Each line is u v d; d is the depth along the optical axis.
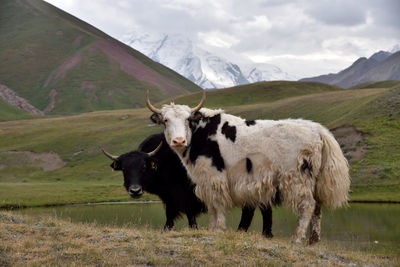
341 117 46.69
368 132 39.84
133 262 6.75
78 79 170.88
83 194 36.91
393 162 33.50
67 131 74.25
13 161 62.47
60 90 162.75
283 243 8.48
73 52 191.50
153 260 6.73
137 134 66.50
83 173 55.38
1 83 164.75
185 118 9.65
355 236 14.38
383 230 15.79
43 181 54.00
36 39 196.12
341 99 58.69
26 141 70.81
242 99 89.56
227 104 86.38
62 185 43.44
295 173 8.83
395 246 12.34
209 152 9.52
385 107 43.88
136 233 8.66
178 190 11.09
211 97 91.75
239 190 9.30
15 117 107.62
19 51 185.75
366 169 33.25
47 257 6.78
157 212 24.55
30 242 7.44
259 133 9.21
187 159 9.86
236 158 9.31
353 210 23.09
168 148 11.27
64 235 8.30
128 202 32.97
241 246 7.62
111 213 24.22
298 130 8.95
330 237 14.29
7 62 178.25
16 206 31.91
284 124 9.13
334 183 8.82
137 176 10.86
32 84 167.50
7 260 6.64
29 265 6.34
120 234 8.48
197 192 9.69
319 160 8.79
